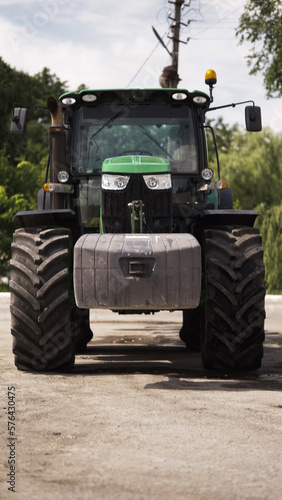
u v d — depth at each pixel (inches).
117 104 259.6
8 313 533.6
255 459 115.2
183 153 258.5
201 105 260.2
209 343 220.4
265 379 207.9
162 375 213.6
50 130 244.8
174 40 913.5
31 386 187.0
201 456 116.7
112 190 220.7
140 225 216.2
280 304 657.0
